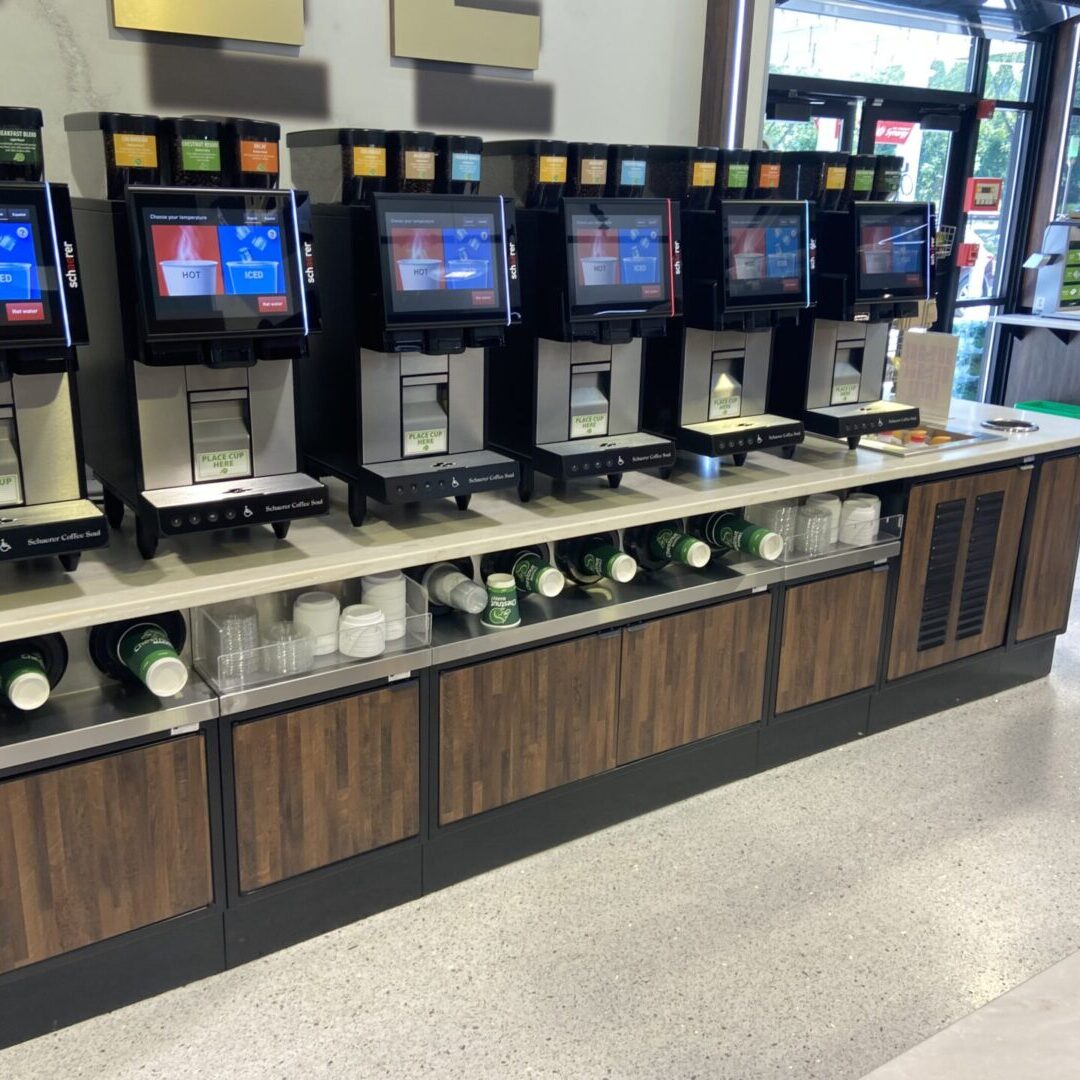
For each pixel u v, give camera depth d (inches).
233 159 72.6
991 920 90.7
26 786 68.8
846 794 109.9
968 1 214.2
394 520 87.5
